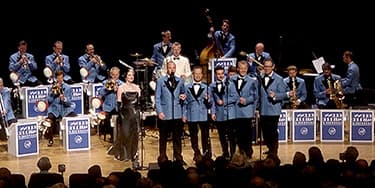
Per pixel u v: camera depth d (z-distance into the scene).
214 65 19.00
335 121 18.28
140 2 22.92
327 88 19.09
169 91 15.81
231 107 16.05
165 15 23.00
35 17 22.44
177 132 15.93
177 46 18.47
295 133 18.31
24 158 17.02
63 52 22.84
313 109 18.38
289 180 11.53
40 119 18.83
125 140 16.02
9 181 11.46
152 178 11.98
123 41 23.06
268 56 19.22
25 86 20.47
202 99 16.06
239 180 11.62
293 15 23.09
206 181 11.55
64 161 16.58
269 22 23.16
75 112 20.02
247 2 23.09
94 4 22.77
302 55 23.17
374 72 22.84
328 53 23.22
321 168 11.93
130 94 16.09
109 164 16.23
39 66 22.72
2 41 22.25
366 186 10.91
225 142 16.23
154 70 20.19
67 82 20.69
